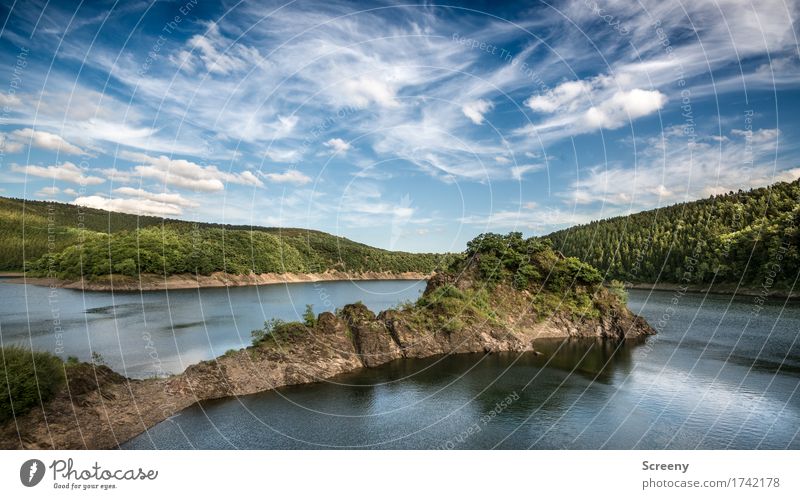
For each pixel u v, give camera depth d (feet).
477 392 139.85
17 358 99.71
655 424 112.06
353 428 110.93
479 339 196.54
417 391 140.56
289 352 152.97
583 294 241.14
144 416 109.91
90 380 112.57
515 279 242.17
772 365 164.76
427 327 196.13
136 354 175.11
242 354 145.69
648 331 227.20
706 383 144.97
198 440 101.60
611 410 122.93
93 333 212.43
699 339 213.25
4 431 90.27
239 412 118.73
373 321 186.70
